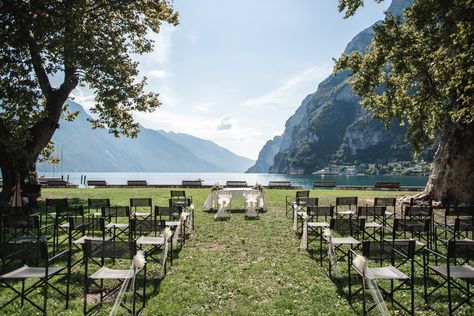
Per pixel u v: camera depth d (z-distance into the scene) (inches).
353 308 219.6
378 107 805.2
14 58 628.7
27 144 723.4
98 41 757.3
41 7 614.2
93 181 1224.8
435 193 670.5
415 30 680.4
